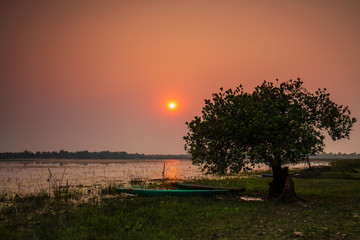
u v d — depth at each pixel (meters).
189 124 16.39
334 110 16.22
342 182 23.42
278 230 8.91
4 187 23.81
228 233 8.73
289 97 16.86
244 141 15.01
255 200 15.33
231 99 15.66
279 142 13.64
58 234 9.05
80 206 14.65
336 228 8.93
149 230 9.03
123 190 17.80
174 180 28.86
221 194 17.00
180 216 10.85
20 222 11.55
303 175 29.94
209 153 15.75
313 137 13.35
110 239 8.27
